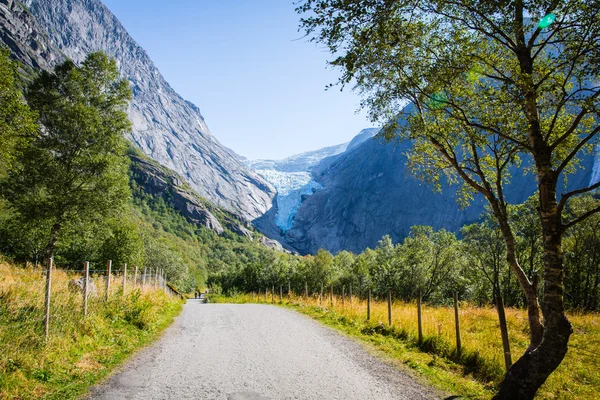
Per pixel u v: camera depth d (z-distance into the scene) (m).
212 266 180.50
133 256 43.09
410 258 40.56
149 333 12.25
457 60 8.27
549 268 6.38
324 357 9.55
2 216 35.91
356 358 9.48
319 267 68.19
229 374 7.80
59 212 28.92
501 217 9.67
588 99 6.37
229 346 10.85
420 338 10.88
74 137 30.47
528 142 9.06
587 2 6.46
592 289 34.78
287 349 10.49
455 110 8.98
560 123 9.27
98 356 8.52
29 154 28.31
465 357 9.27
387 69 9.41
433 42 9.03
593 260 34.44
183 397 6.31
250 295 45.06
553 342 6.05
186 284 100.88
